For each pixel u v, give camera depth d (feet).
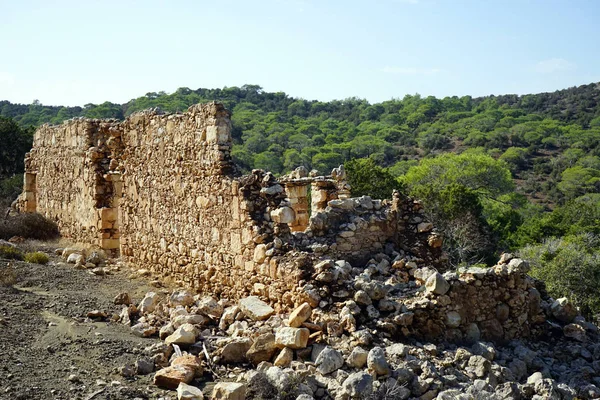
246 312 34.88
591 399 28.04
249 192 40.16
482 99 427.33
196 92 331.77
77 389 25.82
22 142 118.42
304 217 50.90
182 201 47.34
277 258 36.70
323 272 33.37
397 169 196.03
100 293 42.96
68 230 68.03
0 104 310.86
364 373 25.81
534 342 34.40
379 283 32.32
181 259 47.73
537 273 82.12
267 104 342.85
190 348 31.27
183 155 46.96
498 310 33.42
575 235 109.81
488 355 30.35
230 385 25.61
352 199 45.24
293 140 234.38
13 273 45.16
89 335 32.73
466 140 266.57
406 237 44.86
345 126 304.30
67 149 67.97
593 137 264.72
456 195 101.60
